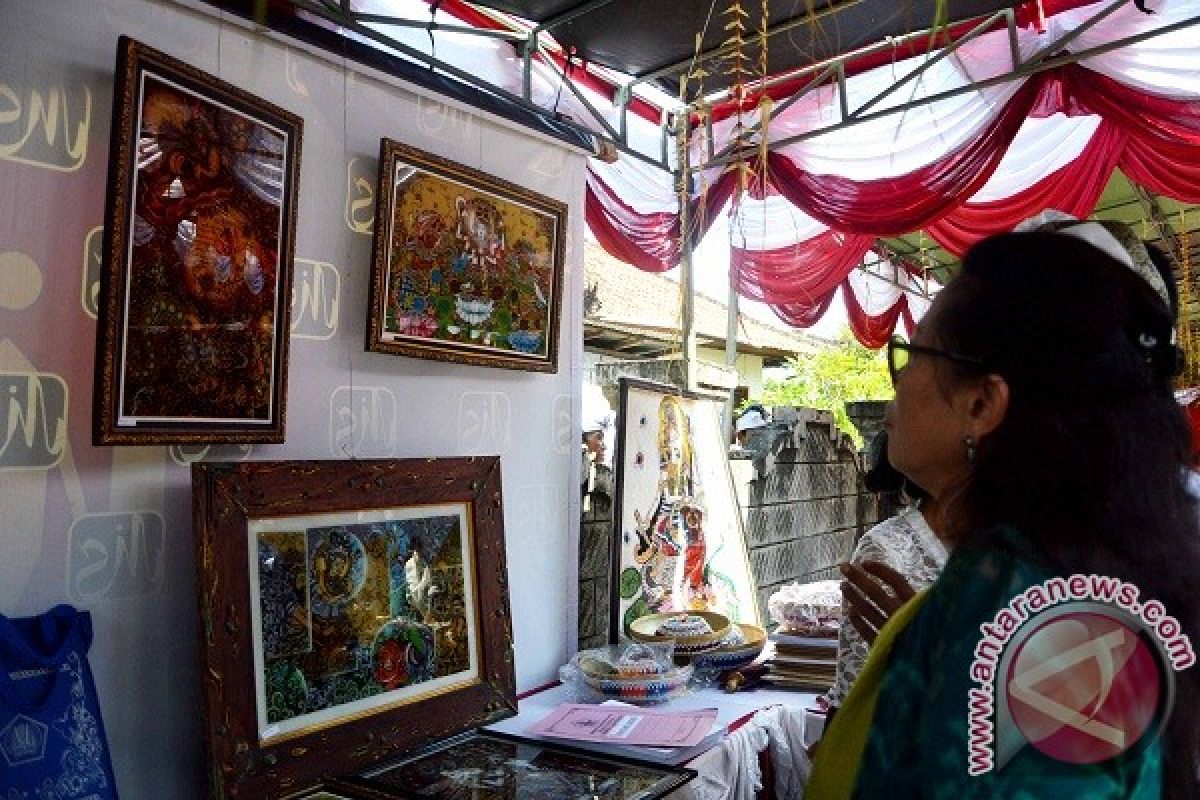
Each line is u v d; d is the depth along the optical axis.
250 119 1.70
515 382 2.47
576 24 2.55
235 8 1.73
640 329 6.28
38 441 1.48
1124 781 0.72
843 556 4.88
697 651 2.44
